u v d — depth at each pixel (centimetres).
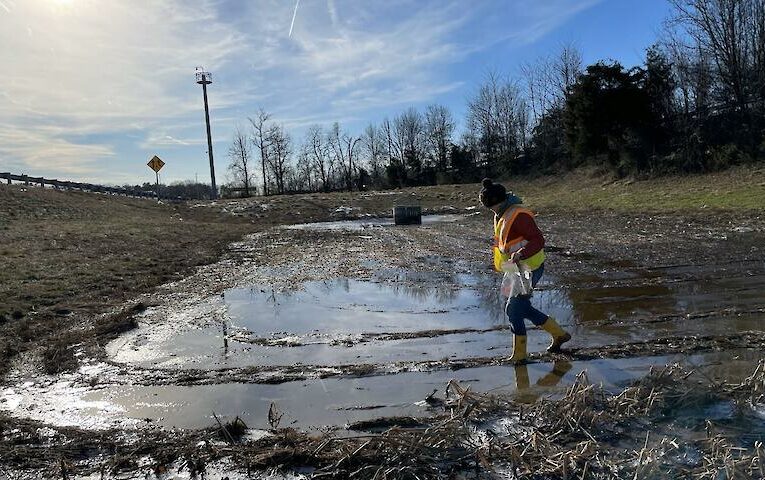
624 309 730
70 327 729
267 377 528
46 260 1275
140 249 1563
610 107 3272
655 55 3306
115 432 420
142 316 786
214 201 4222
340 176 7425
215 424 430
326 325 713
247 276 1125
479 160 6384
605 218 1975
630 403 411
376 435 394
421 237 1833
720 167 2656
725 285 838
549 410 412
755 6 2952
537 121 5438
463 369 530
